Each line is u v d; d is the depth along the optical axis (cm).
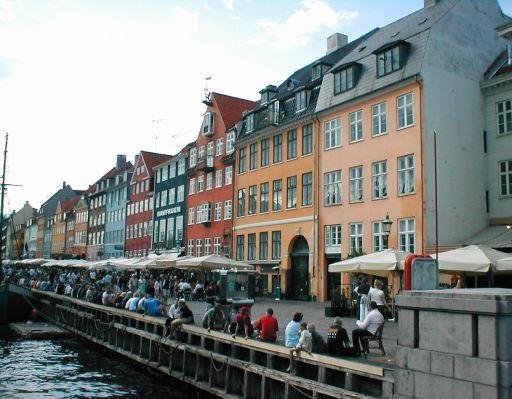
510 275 2291
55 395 1681
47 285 4078
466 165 2666
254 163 3941
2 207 4241
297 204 3406
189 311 1891
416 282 1046
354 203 2948
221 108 4584
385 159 2770
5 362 2259
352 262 1869
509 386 711
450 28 2767
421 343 816
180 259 3003
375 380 1034
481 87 2773
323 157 3209
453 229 2569
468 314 755
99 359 2400
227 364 1500
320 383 1138
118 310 2472
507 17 3073
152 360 2038
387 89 2764
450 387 766
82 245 8350
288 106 3638
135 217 6384
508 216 2597
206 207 4541
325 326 1784
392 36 3058
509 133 2644
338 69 3117
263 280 3678
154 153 6444
